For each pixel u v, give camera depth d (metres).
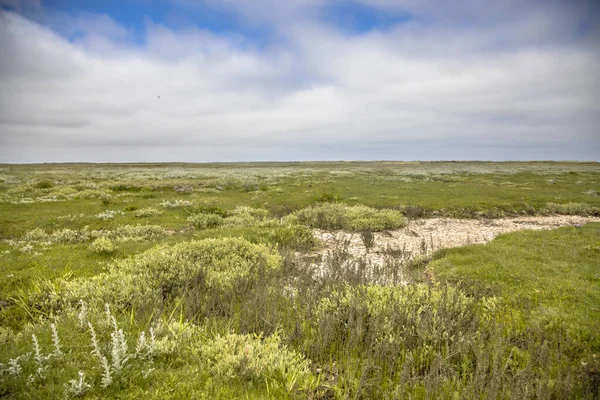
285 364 5.39
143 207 24.11
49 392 4.18
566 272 10.32
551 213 24.06
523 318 7.50
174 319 6.74
